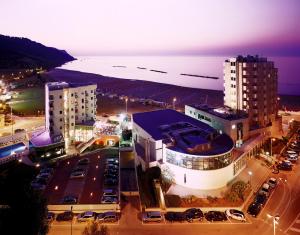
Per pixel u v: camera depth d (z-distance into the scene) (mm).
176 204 63531
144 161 75688
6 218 41906
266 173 80125
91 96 110188
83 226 56312
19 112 154625
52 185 72562
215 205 63469
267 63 101812
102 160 88062
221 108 104438
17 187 47656
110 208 61562
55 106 96188
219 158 69375
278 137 104438
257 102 101188
